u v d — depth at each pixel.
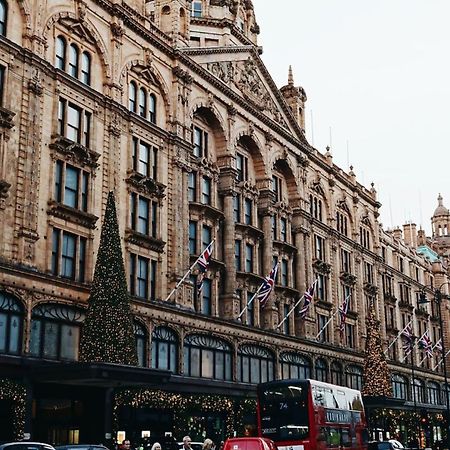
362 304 79.50
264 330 57.50
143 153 47.75
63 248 39.72
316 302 68.31
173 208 49.22
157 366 45.31
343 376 71.31
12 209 36.44
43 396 38.06
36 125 38.53
